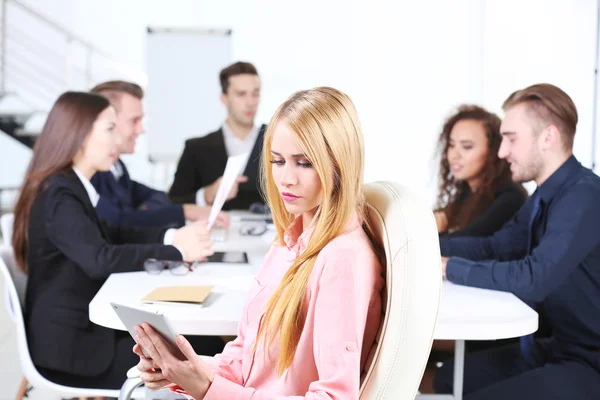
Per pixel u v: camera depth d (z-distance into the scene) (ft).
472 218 10.21
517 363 7.32
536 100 7.30
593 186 6.84
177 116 21.79
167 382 4.11
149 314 3.59
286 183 3.94
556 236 6.68
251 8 26.73
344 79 26.30
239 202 13.98
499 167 10.11
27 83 26.35
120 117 11.23
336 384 3.58
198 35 21.59
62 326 6.91
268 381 4.12
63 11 26.66
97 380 6.82
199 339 7.18
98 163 7.67
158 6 26.94
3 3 23.84
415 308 3.65
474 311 5.81
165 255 7.34
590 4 12.26
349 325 3.66
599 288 6.83
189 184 14.66
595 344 6.85
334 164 3.85
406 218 3.76
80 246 7.03
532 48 15.26
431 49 23.76
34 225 7.20
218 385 3.81
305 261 3.90
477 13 22.18
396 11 24.59
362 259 3.78
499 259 8.36
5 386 10.07
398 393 3.71
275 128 3.99
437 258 3.72
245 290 6.49
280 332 3.96
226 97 14.40
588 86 12.17
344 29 26.18
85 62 26.96
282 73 26.89
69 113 7.49
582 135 12.14
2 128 23.34
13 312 7.50
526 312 5.80
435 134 23.70
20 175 27.17
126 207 10.98
